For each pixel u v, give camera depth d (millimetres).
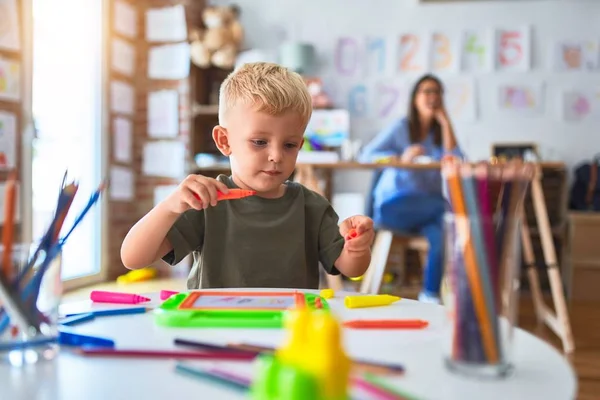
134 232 795
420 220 2344
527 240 2299
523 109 3131
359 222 838
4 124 2084
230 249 880
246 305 614
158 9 3098
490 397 375
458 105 3174
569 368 436
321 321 330
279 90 873
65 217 509
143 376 412
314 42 3273
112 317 591
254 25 3312
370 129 3236
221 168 3047
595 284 2873
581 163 3096
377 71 3229
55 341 467
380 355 463
